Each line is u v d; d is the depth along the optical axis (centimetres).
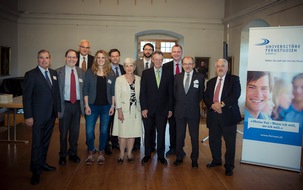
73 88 395
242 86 858
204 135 629
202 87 396
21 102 508
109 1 957
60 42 962
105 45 970
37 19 951
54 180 353
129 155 426
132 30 971
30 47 959
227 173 382
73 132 411
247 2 798
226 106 379
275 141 414
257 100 421
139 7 966
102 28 964
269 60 412
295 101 400
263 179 371
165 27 983
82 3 952
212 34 995
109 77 412
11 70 913
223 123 380
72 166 403
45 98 343
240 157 469
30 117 332
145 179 361
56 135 595
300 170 400
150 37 1087
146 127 411
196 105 395
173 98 412
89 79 402
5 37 869
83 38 963
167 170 395
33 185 337
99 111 414
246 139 432
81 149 495
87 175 371
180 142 411
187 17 976
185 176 375
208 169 404
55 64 966
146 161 423
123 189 331
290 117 404
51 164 411
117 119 416
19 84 805
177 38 1084
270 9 689
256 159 427
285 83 404
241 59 851
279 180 369
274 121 413
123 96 404
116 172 383
